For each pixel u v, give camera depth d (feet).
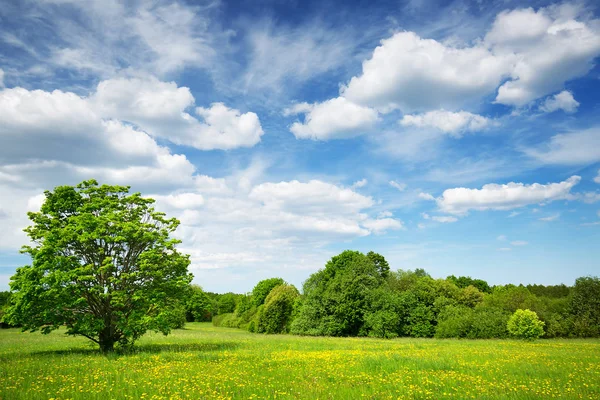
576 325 169.99
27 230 92.22
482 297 239.09
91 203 98.48
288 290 283.59
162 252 102.06
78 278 86.17
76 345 111.96
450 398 44.19
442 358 78.89
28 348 103.45
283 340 141.38
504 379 55.62
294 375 59.06
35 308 86.17
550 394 45.62
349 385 51.47
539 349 103.65
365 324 196.85
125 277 92.38
